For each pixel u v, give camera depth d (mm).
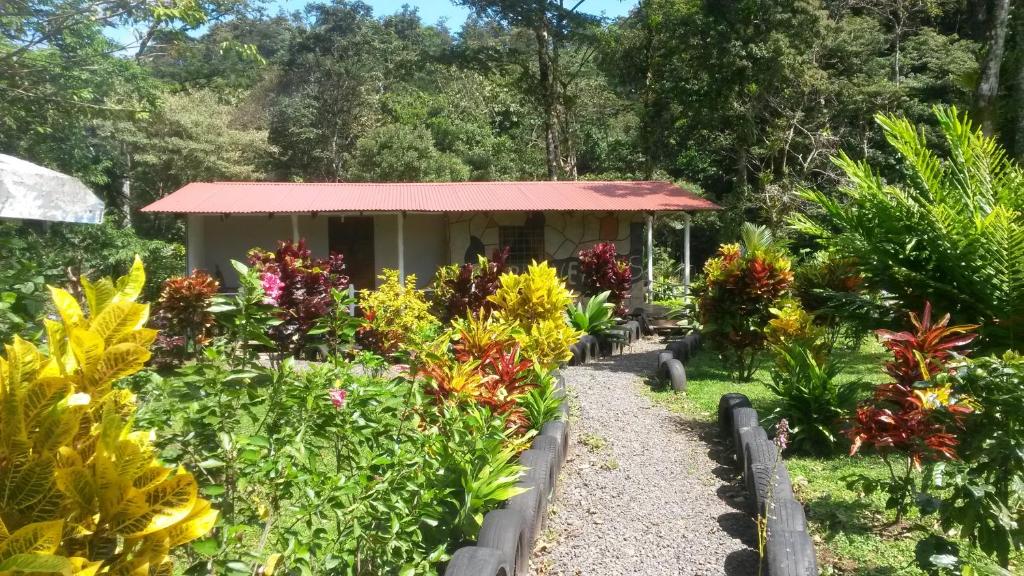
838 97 24734
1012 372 3715
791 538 3961
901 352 4742
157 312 10883
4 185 3918
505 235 17703
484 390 5414
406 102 40469
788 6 23125
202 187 17391
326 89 40875
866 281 7297
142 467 1608
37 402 1501
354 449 3561
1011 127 14328
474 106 39969
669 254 27859
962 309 6570
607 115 33281
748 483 5277
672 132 27906
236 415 3211
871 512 5152
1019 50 14672
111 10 14852
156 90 21734
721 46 23453
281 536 2875
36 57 15047
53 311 4262
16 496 1469
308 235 18328
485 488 4207
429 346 5367
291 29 54906
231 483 2930
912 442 4512
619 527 5000
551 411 6512
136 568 1570
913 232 6609
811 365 6863
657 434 7293
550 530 4957
